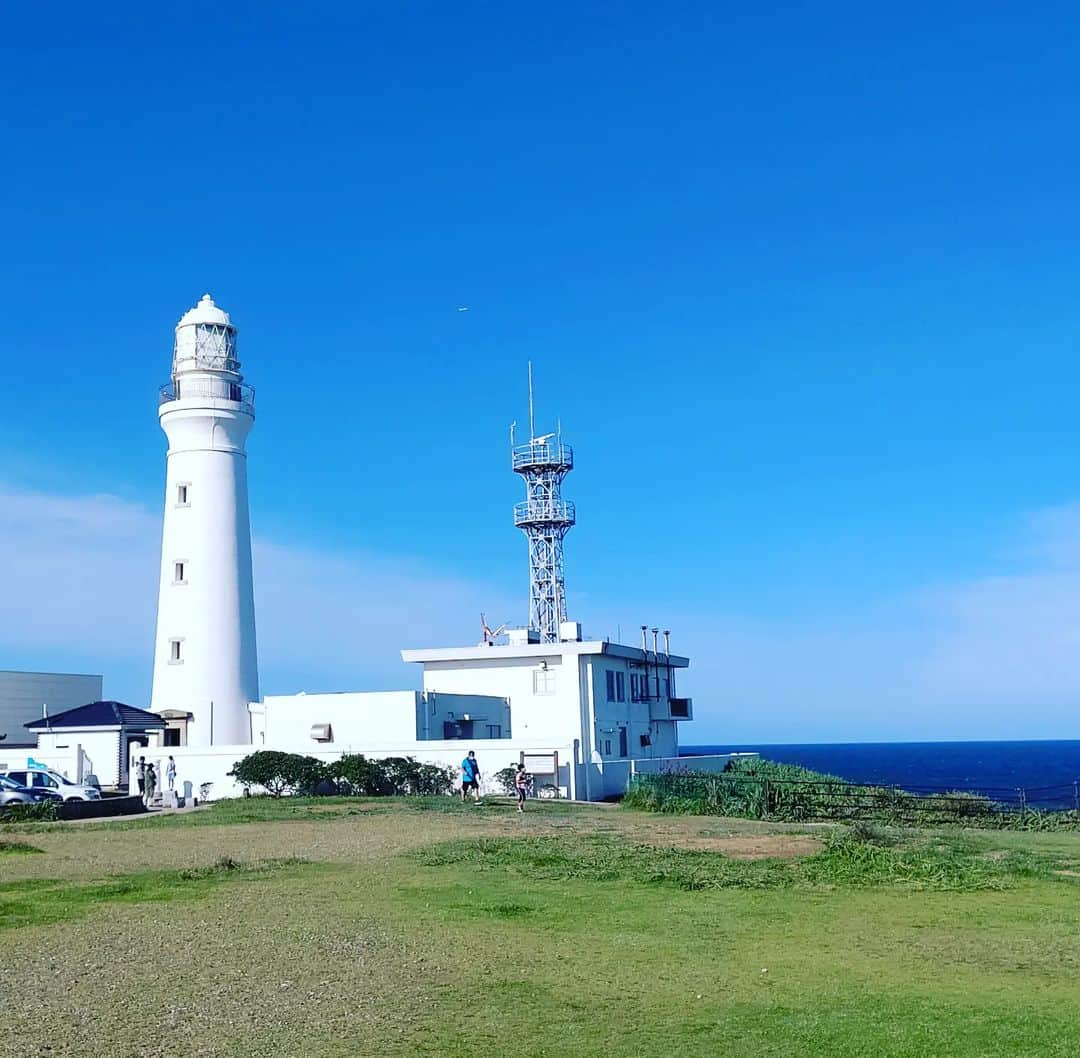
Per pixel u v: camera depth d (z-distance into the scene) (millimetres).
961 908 18109
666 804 38312
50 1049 10570
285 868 22594
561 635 55719
